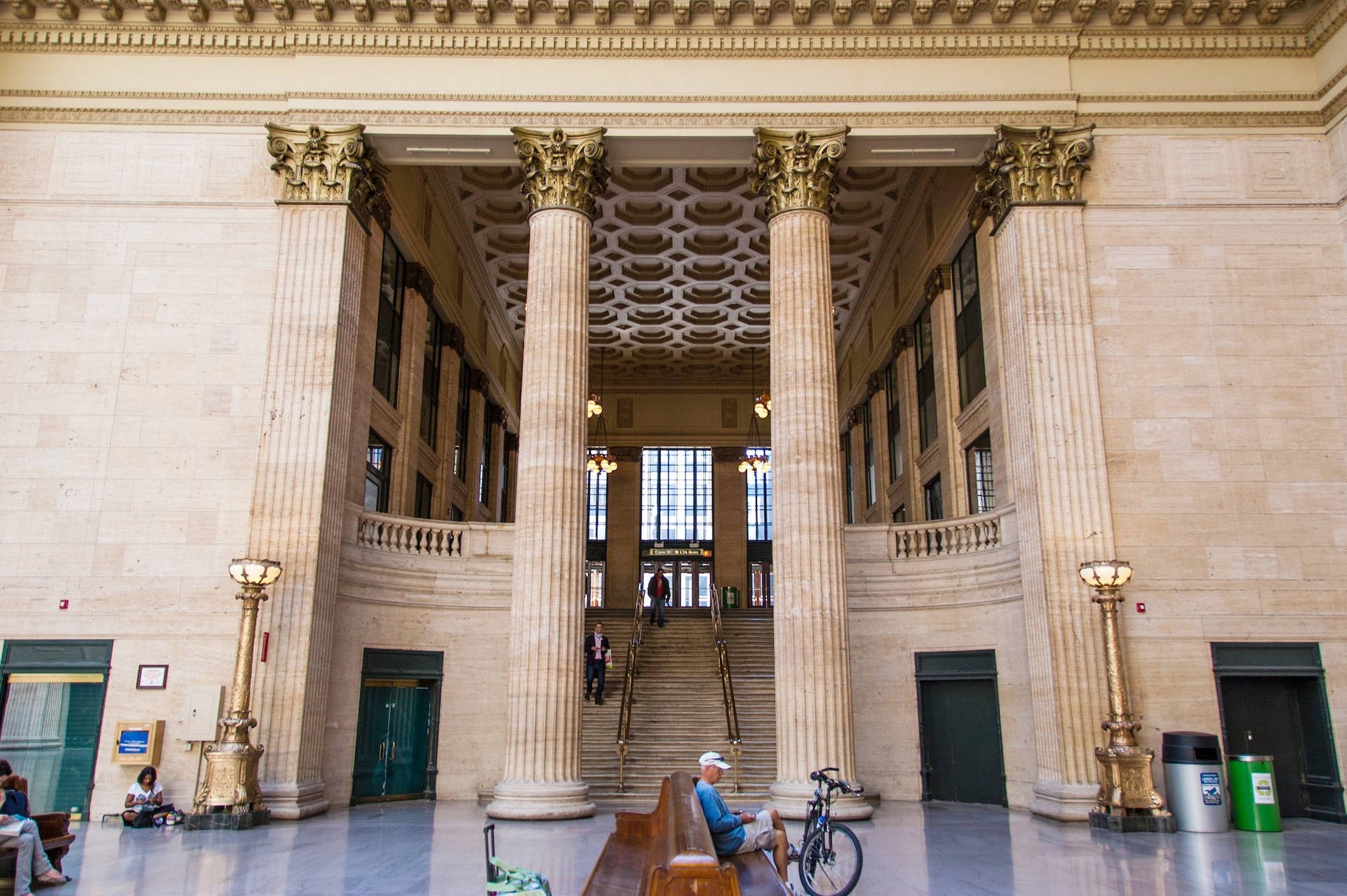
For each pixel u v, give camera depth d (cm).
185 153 1689
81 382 1591
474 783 1673
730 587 3516
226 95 1697
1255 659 1495
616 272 2836
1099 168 1691
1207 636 1499
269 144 1645
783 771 1452
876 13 1688
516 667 1477
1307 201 1681
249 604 1340
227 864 970
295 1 1666
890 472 2727
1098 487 1536
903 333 2492
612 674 2081
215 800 1283
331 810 1492
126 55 1712
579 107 1684
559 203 1655
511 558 1770
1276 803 1306
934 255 2209
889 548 1814
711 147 1714
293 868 948
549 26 1705
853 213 2506
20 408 1576
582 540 1550
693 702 1941
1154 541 1534
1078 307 1616
